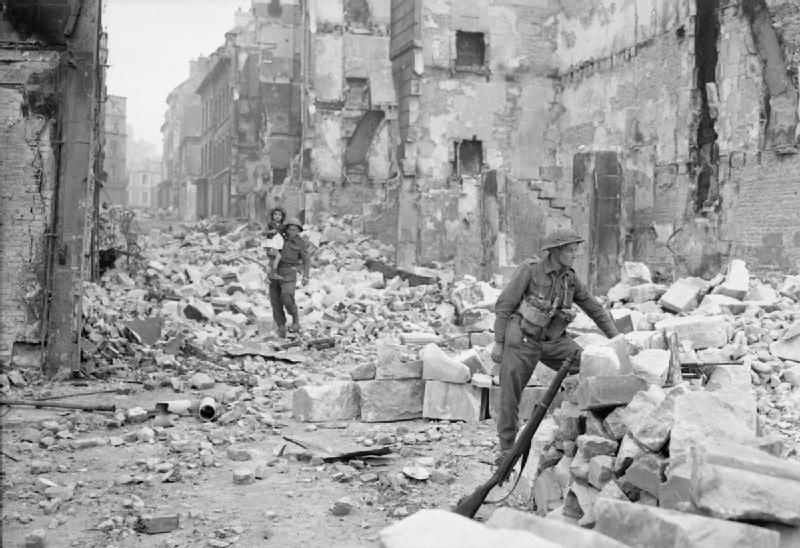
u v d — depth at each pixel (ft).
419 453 20.67
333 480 18.17
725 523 8.96
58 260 30.71
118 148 254.68
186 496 16.87
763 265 53.26
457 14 78.69
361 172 93.71
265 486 17.69
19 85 31.01
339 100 93.04
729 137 56.59
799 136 50.65
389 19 94.63
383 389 24.45
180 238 93.76
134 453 20.21
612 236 55.57
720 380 20.26
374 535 14.60
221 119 163.63
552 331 17.87
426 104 77.87
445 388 24.45
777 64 52.75
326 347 38.68
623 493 12.03
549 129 81.25
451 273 64.44
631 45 68.90
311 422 24.11
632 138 68.64
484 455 20.24
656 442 11.96
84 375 30.76
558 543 8.39
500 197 63.87
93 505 16.16
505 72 80.18
